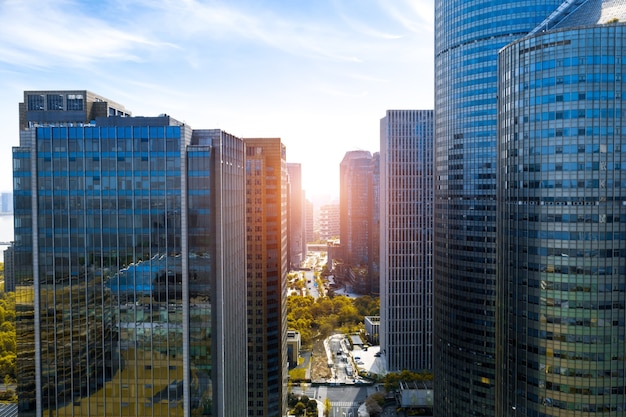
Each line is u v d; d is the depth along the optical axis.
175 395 119.38
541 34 129.25
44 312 118.94
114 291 118.00
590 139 123.50
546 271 129.50
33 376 120.00
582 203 124.62
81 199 117.12
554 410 129.12
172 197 116.62
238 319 149.62
